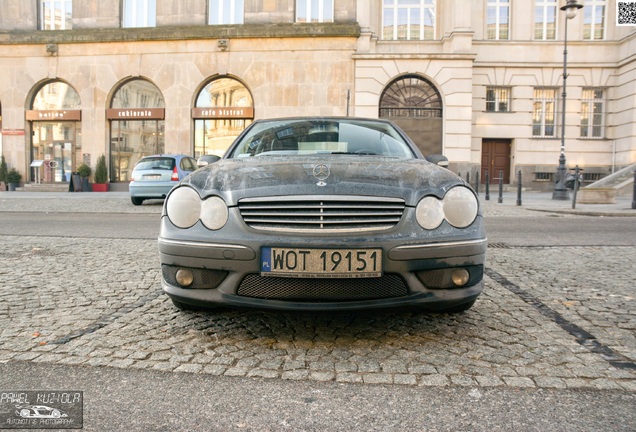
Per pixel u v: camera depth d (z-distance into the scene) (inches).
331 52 848.3
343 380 94.4
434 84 840.3
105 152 895.1
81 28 907.4
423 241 108.4
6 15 927.0
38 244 269.3
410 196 111.7
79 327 126.1
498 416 80.3
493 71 900.0
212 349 110.9
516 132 904.9
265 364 102.3
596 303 149.6
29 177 923.4
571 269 203.2
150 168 549.3
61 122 920.3
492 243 279.1
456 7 823.7
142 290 165.8
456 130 832.9
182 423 78.4
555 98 912.9
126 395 88.1
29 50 901.8
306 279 107.7
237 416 80.6
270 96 858.8
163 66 876.0
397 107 856.3
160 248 118.3
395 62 836.0
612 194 576.4
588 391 89.7
